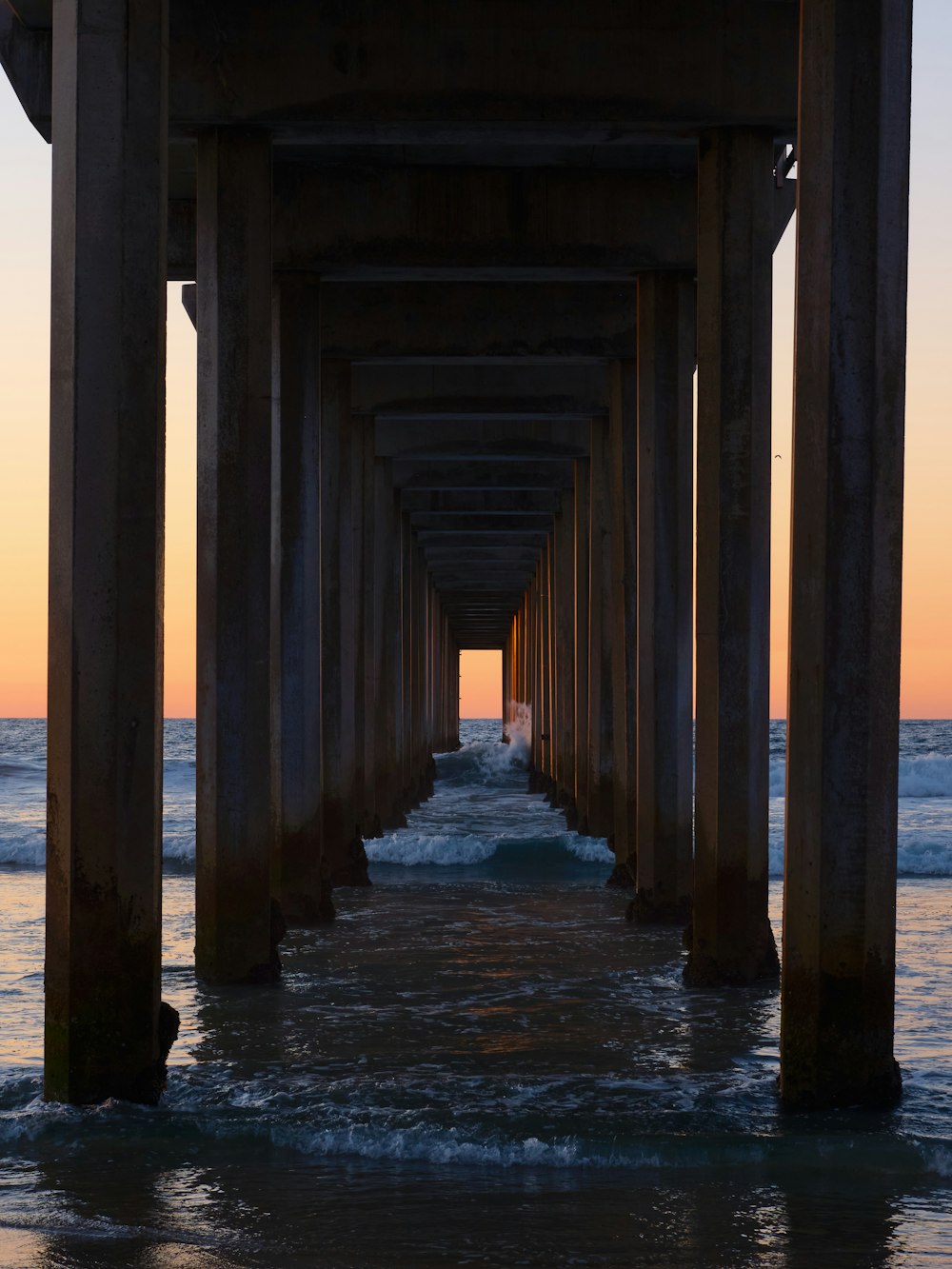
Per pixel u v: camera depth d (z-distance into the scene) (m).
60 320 7.65
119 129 7.61
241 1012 10.55
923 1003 10.84
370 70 11.29
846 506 7.43
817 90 7.47
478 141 11.78
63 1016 7.77
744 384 11.37
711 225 11.50
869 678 7.50
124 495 7.59
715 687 11.38
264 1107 7.90
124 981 7.76
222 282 11.50
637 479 14.92
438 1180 6.88
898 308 7.45
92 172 7.59
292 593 14.35
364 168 14.12
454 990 11.42
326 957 12.98
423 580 39.31
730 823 11.41
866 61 7.37
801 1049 7.78
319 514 14.70
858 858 7.60
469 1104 7.98
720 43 11.31
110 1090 7.82
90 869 7.66
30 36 11.73
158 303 7.72
